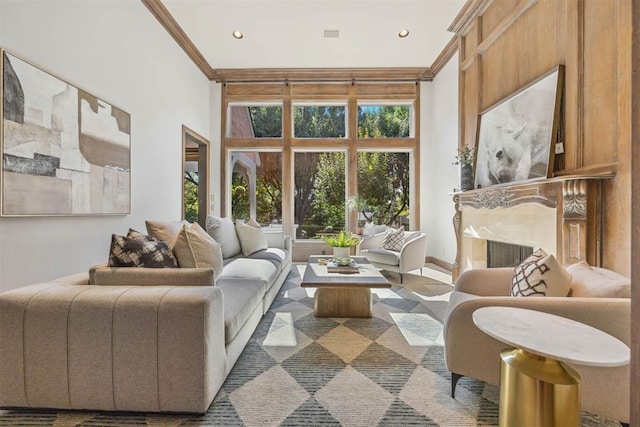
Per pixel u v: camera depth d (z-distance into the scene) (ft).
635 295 2.22
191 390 4.90
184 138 14.98
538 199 8.46
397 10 12.84
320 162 19.29
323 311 9.52
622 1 6.54
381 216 19.10
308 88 18.70
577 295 5.56
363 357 7.02
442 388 5.86
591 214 7.07
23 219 6.72
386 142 18.84
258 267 10.03
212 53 16.28
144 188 11.45
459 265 13.26
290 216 19.01
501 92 11.00
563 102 8.16
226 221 12.60
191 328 4.88
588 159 7.43
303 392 5.69
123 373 4.92
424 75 18.34
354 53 16.34
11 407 5.02
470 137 13.07
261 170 19.29
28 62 6.73
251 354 7.12
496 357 5.18
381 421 4.96
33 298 5.01
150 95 11.87
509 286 7.11
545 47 8.93
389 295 11.90
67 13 7.87
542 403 3.70
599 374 4.63
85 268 8.47
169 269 5.97
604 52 7.02
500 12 11.01
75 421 4.89
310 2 12.32
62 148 7.59
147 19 11.65
